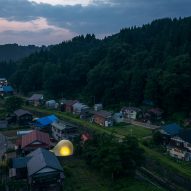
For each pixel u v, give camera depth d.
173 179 34.75
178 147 40.28
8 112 64.06
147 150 41.97
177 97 58.34
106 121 54.88
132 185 30.70
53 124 50.12
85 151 37.50
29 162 31.55
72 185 30.61
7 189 28.80
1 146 39.75
